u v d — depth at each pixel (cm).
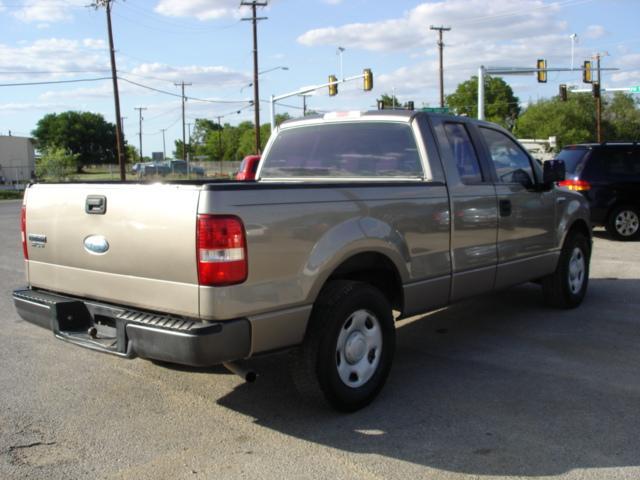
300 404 430
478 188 518
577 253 683
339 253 393
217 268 340
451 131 516
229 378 483
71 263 415
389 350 436
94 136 12194
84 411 420
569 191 668
